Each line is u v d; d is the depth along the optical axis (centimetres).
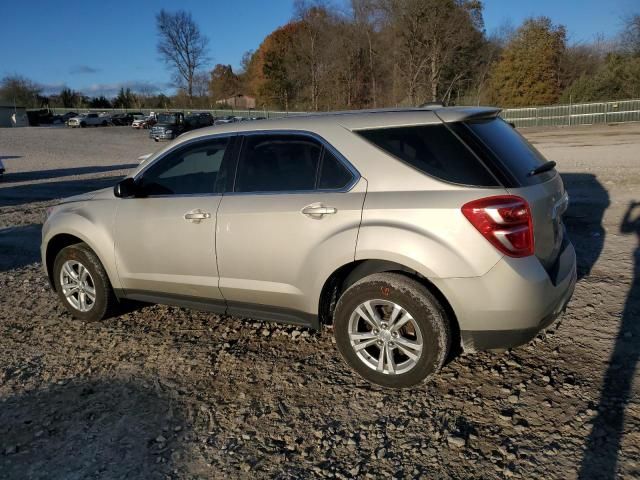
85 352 428
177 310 505
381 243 328
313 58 5803
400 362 351
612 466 271
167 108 7944
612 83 3831
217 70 9412
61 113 8106
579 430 299
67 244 506
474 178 319
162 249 421
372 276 341
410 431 308
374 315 344
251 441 307
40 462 296
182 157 426
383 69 5231
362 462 286
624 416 308
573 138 2470
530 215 316
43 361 416
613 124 3397
